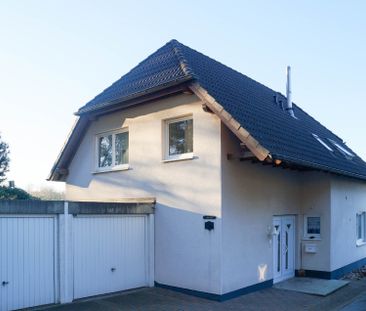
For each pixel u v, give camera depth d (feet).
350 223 48.73
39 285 29.14
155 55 45.88
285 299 32.99
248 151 32.71
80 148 46.80
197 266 33.63
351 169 47.88
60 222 30.60
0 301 26.86
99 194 43.83
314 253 42.88
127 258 35.47
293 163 33.50
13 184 87.35
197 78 33.27
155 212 37.65
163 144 37.42
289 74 55.72
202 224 33.53
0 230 27.25
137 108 39.88
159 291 35.12
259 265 36.40
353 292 36.55
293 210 42.93
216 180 32.86
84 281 32.01
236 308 29.94
